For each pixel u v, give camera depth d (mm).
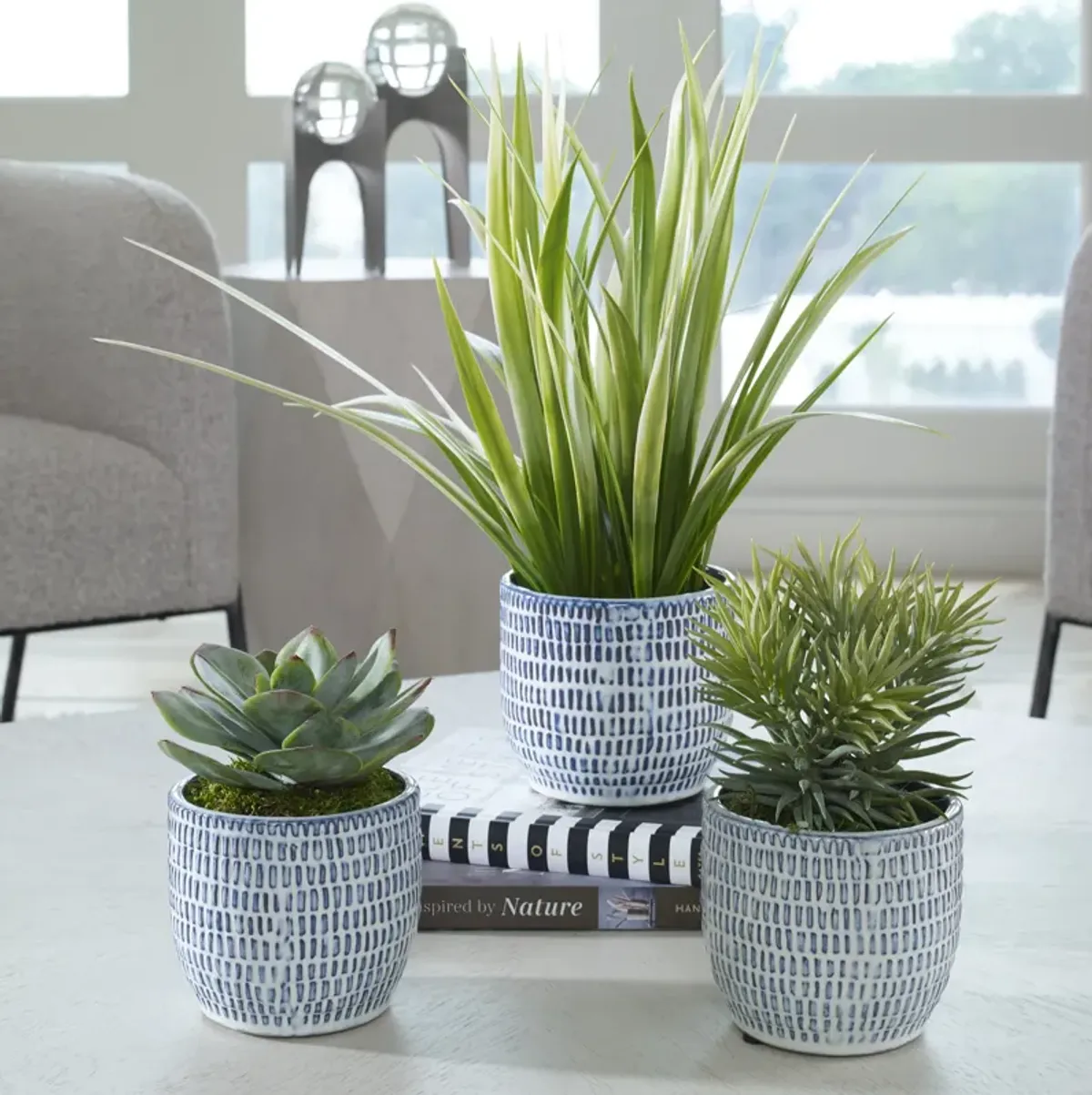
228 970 583
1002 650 2574
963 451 3178
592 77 3129
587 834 711
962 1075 567
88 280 1826
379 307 1994
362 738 607
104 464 1790
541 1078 562
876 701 570
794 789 590
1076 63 3156
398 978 612
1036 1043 593
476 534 2049
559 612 757
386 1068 569
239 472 2125
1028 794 893
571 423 763
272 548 2104
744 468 798
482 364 1949
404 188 3143
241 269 2301
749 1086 557
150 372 1832
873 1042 579
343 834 582
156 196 1868
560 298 763
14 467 1735
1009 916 719
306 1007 585
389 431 2004
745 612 612
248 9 3100
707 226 746
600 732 756
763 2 3150
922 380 3213
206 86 3102
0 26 3098
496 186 790
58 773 926
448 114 2250
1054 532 1861
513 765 843
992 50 3158
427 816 734
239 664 611
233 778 599
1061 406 1843
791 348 795
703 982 652
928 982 577
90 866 772
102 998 628
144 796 881
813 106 3146
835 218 3189
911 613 620
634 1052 585
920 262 3191
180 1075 561
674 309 745
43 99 3104
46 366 1822
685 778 777
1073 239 3182
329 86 2080
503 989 643
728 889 585
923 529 3186
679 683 759
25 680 2418
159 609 1845
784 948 572
